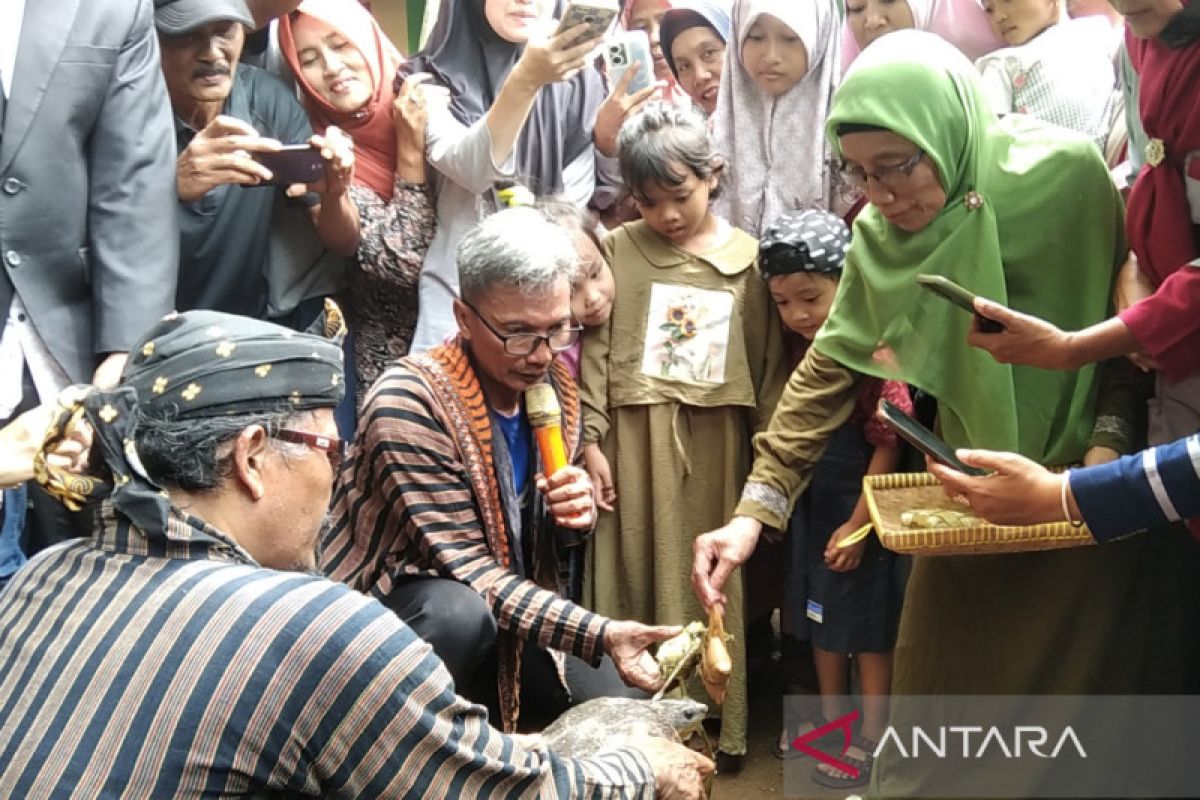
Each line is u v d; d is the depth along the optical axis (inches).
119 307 79.6
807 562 90.8
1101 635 68.6
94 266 80.0
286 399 47.4
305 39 95.7
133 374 47.3
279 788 43.8
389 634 44.9
